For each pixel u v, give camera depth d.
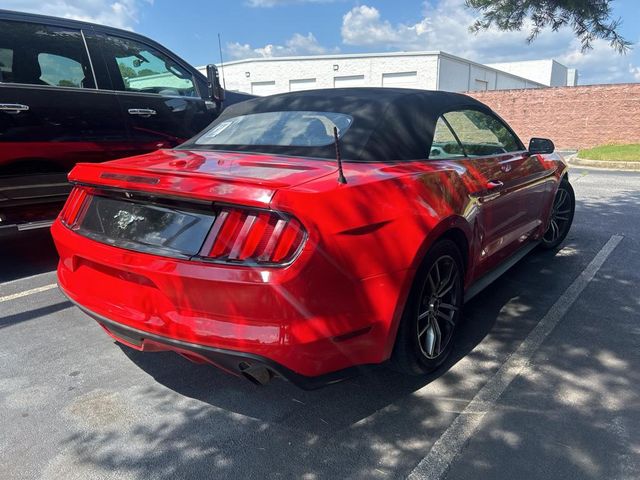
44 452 2.35
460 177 3.09
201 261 2.19
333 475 2.20
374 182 2.46
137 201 2.52
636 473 2.17
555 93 19.48
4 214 4.60
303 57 31.03
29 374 3.02
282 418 2.60
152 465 2.27
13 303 4.11
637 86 17.98
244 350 2.13
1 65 4.36
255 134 3.25
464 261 3.18
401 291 2.49
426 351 2.84
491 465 2.23
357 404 2.70
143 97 5.32
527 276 4.50
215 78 5.77
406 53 29.09
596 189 9.25
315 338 2.19
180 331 2.23
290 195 2.10
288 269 2.08
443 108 3.43
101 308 2.54
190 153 3.15
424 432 2.46
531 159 4.33
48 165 4.69
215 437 2.46
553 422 2.51
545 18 6.54
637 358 3.11
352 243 2.26
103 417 2.61
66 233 2.82
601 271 4.63
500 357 3.14
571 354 3.17
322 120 3.14
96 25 5.05
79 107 4.80
